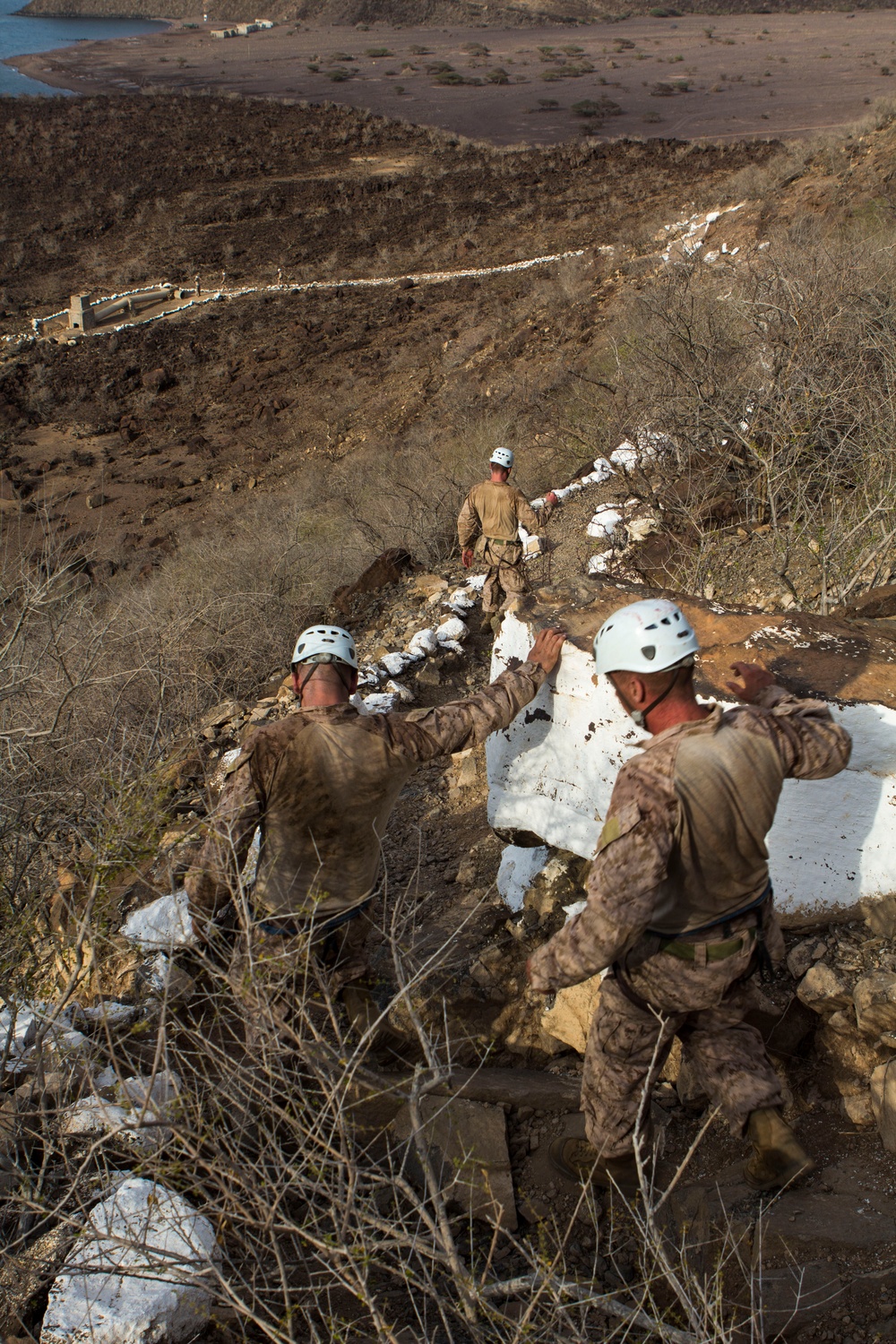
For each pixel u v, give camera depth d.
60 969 3.36
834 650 3.08
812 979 2.75
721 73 76.12
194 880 2.70
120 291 35.31
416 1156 2.71
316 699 2.76
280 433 23.08
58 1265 2.33
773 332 6.95
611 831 2.10
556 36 112.00
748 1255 2.25
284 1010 2.46
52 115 65.88
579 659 3.01
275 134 58.53
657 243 25.06
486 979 3.25
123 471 22.00
